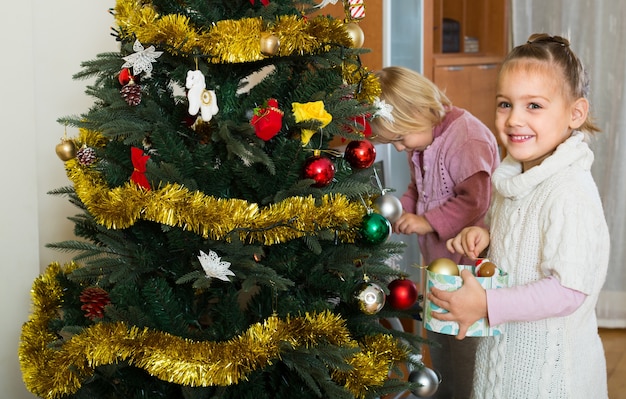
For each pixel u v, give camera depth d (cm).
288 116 117
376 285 122
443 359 203
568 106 132
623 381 257
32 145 168
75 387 121
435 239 195
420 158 199
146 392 126
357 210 124
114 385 128
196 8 117
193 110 109
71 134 190
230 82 123
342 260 125
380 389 125
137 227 123
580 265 122
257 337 112
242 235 113
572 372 130
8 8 161
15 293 168
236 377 108
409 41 270
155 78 127
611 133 303
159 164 119
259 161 112
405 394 202
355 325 129
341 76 131
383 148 227
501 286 129
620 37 297
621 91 299
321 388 121
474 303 124
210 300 129
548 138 131
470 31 346
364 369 119
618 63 298
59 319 133
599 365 137
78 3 189
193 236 116
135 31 114
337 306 132
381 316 133
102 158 127
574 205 125
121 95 117
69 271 142
